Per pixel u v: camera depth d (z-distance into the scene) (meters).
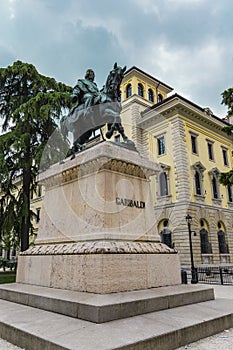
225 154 28.94
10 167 14.22
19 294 4.46
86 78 5.89
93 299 3.45
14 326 3.12
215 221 23.84
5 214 13.81
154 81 30.25
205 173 24.98
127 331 2.83
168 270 4.70
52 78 16.81
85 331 2.81
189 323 3.22
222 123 27.83
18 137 13.79
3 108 16.56
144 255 4.36
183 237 19.47
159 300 3.81
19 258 5.56
